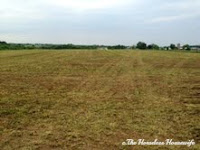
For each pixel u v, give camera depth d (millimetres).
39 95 14352
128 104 12328
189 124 9258
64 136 8008
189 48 131500
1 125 9016
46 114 10430
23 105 11945
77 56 55000
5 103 12305
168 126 9023
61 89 16406
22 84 18250
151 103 12586
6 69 27953
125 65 34281
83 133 8273
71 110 11109
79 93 15086
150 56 57000
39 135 8086
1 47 106062
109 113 10641
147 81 20234
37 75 23297
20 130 8531
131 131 8484
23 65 32969
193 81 20422
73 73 25078
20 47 117188
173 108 11586
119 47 165375
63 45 148375
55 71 26578
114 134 8203
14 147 7168
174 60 44312
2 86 17266
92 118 9898
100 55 60094
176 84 18844
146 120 9695
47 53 67062
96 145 7359
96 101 12961
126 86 17812
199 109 11430
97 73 25250
